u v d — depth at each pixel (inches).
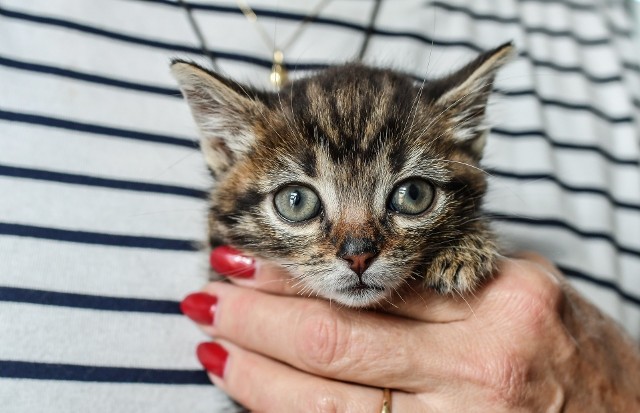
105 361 7.6
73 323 7.6
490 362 7.1
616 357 8.0
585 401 7.5
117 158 8.3
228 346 7.9
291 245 7.8
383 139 7.9
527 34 10.3
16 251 7.6
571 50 10.4
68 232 7.8
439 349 7.2
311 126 7.9
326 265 7.6
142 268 8.0
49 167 8.0
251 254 8.0
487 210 8.8
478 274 7.6
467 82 8.2
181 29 9.1
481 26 10.2
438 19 10.0
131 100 8.6
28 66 8.2
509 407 7.0
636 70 10.7
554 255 9.2
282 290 7.9
